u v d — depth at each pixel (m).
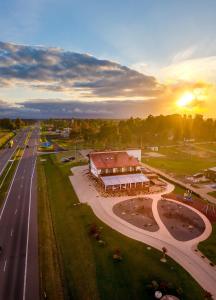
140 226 43.44
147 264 32.75
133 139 161.00
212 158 106.00
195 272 31.17
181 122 172.25
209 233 40.94
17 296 27.25
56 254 35.41
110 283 29.38
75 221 45.56
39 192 61.03
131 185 62.31
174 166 88.69
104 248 36.53
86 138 156.62
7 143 149.50
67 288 28.70
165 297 26.91
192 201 54.75
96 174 67.62
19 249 36.09
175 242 38.12
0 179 72.19
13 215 47.69
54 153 115.38
